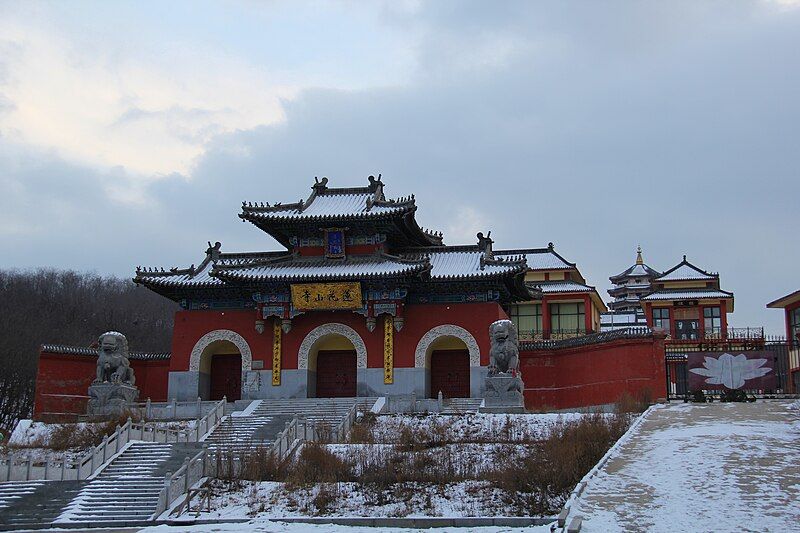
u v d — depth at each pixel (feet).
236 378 250.98
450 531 109.09
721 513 100.12
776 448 130.41
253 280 228.84
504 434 167.63
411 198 236.22
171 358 244.42
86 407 221.46
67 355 238.89
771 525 95.35
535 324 329.52
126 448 164.55
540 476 124.67
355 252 243.40
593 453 135.54
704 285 359.46
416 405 210.79
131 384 220.43
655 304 358.43
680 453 130.31
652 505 104.12
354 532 111.24
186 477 137.90
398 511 119.65
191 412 213.05
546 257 344.69
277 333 240.12
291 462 147.23
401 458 143.43
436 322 235.81
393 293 231.09
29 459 151.23
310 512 122.83
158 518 128.06
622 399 198.49
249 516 123.85
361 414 198.59
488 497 122.72
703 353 204.64
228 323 244.42
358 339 237.45
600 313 369.71
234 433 182.60
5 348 334.85
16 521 131.44
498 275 227.40
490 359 209.05
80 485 145.89
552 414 182.19
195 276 248.93
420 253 251.19
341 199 249.55
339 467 140.05
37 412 231.50
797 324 252.83
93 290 481.05
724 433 143.84
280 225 240.73
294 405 215.72
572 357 235.40
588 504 105.09
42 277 466.29
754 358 201.36
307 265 240.12
